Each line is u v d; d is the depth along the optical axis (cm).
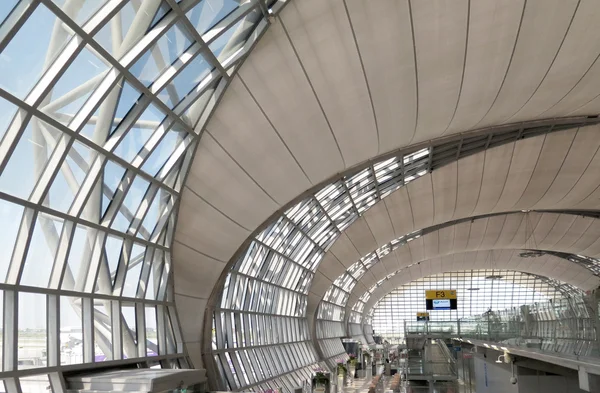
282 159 2422
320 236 4316
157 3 1397
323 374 3011
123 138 1608
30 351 1327
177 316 2319
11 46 1075
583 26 2295
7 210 1241
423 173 4125
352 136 2562
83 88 1355
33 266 1362
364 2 1898
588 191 4772
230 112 2058
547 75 2591
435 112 2662
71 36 1209
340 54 2045
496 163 4212
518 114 3072
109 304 1770
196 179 2209
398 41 2097
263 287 3612
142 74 1536
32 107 1183
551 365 1942
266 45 1894
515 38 2273
